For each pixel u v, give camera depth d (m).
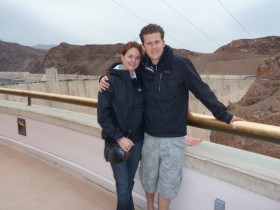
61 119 4.40
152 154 2.71
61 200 3.68
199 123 2.75
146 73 2.58
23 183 4.12
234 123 2.43
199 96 2.44
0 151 5.36
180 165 2.68
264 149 24.06
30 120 5.15
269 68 47.59
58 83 54.34
